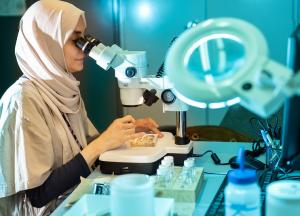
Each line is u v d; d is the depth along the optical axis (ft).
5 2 7.84
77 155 5.26
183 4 10.37
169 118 10.60
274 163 4.71
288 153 3.58
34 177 4.99
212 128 7.70
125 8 10.71
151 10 10.59
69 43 5.79
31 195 5.14
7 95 5.47
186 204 4.07
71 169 5.16
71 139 5.70
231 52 2.59
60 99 5.83
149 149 5.12
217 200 4.02
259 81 2.28
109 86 10.78
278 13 9.82
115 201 2.94
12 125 5.18
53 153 5.39
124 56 4.99
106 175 5.04
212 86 2.43
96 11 10.09
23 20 5.82
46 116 5.47
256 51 2.39
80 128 6.08
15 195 5.36
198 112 10.43
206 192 4.40
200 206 4.05
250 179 2.77
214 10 10.19
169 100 5.08
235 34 2.62
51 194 5.08
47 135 5.24
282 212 2.69
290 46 3.05
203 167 5.10
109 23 10.68
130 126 5.44
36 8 5.71
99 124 10.70
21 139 5.08
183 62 2.64
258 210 2.82
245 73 2.35
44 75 5.77
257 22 9.99
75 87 6.02
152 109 10.68
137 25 10.75
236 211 2.78
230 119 9.71
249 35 2.50
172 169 4.60
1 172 5.18
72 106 6.03
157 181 4.30
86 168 5.19
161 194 4.11
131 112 10.89
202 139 7.43
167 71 2.65
